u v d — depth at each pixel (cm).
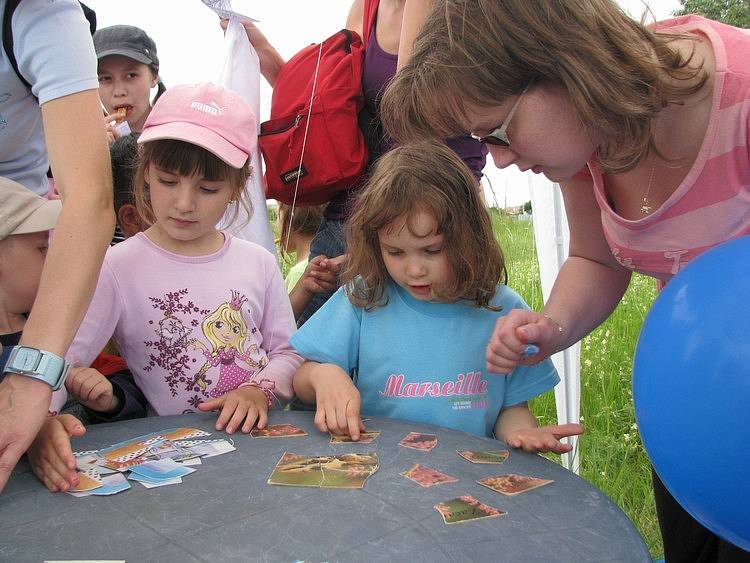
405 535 101
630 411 326
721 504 101
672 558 176
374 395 181
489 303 181
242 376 195
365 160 254
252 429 153
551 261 265
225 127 190
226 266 201
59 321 130
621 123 118
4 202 159
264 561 94
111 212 144
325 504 112
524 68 117
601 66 114
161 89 349
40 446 131
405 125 135
